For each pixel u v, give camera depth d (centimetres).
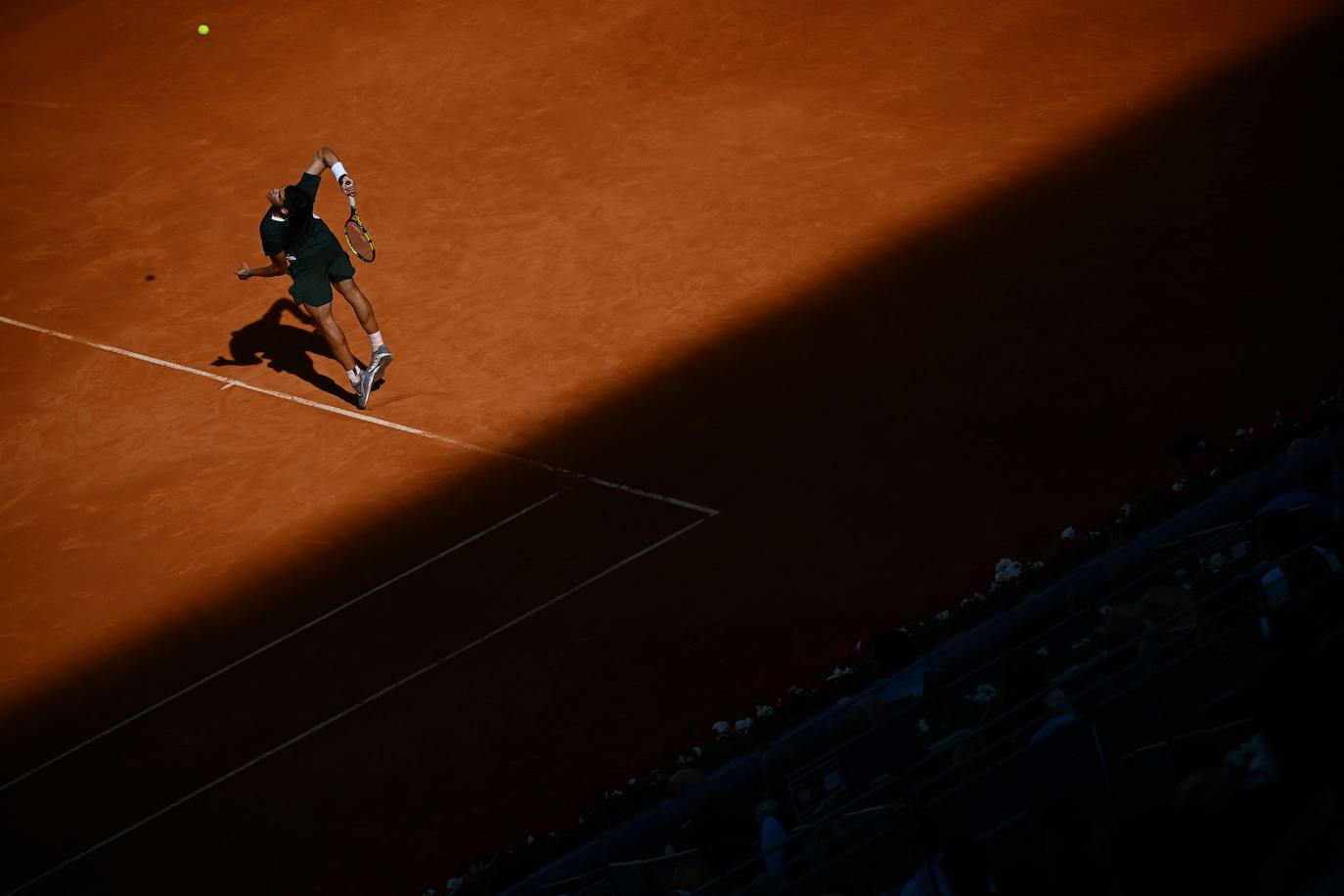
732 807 1250
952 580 1702
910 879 866
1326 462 1303
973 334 2223
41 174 3312
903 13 3481
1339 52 2953
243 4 4097
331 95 3491
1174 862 543
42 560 2092
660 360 2306
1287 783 545
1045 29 3297
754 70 3291
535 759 1566
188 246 2941
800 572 1775
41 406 2484
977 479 1884
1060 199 2580
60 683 1834
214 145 3338
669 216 2744
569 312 2492
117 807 1617
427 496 2067
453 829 1492
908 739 1192
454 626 1800
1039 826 779
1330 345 2025
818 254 2533
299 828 1541
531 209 2858
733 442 2066
